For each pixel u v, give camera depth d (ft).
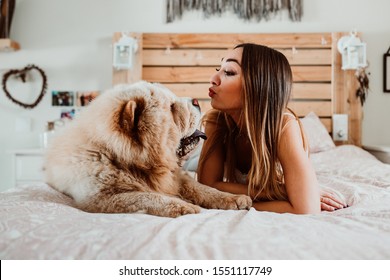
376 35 10.14
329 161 7.59
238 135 4.52
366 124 10.13
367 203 3.55
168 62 10.03
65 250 1.84
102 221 2.35
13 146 10.23
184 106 4.01
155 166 3.66
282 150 3.71
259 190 3.88
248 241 1.94
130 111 3.41
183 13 10.20
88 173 3.31
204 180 4.62
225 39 9.95
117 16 10.27
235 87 4.06
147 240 1.94
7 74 10.06
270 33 9.95
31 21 10.24
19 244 1.91
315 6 10.13
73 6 10.29
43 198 3.34
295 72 9.94
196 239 1.99
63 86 10.25
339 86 9.82
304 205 3.36
